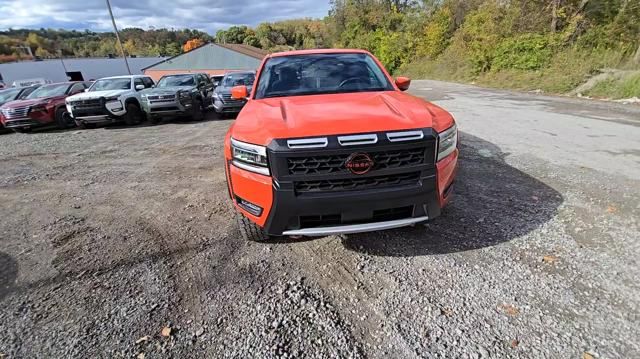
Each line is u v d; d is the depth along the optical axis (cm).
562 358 174
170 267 272
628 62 1250
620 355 174
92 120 1043
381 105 277
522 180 414
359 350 185
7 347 197
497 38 1906
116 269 273
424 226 313
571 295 218
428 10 3222
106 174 554
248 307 222
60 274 269
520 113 871
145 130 1004
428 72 2678
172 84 1252
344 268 260
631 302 210
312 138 222
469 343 186
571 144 562
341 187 227
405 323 203
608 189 377
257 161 232
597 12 1497
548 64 1555
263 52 5172
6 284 259
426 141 230
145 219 367
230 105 1131
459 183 412
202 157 636
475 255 266
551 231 295
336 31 5328
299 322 207
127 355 188
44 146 827
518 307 210
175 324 210
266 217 237
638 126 669
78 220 374
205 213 374
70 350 193
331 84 352
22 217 390
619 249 265
